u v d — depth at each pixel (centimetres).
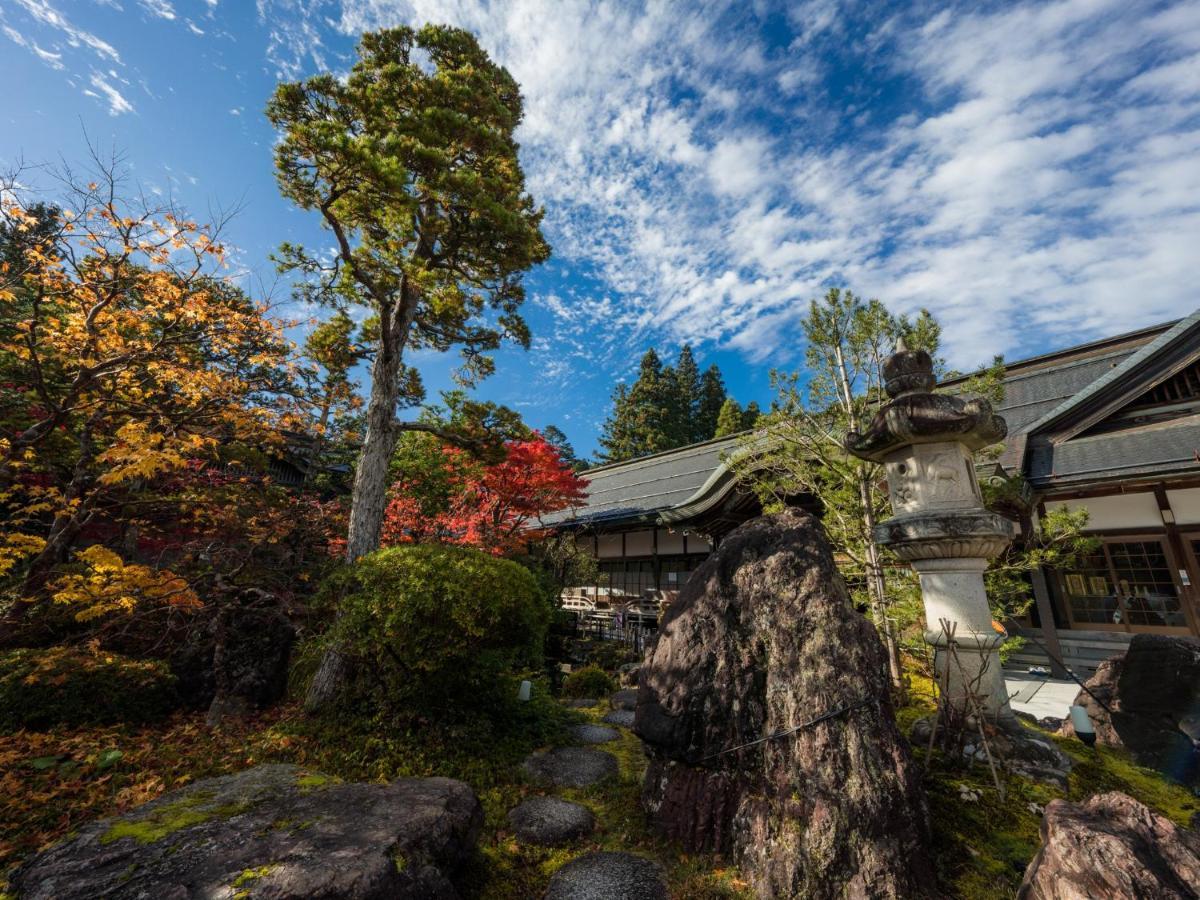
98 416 728
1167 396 952
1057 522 632
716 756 388
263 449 1169
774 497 804
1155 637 494
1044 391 1238
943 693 445
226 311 774
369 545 792
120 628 668
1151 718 466
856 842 300
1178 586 855
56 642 657
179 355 779
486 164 898
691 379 4797
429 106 808
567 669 1045
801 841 315
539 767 537
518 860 379
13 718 484
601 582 1633
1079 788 386
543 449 1281
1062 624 951
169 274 725
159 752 478
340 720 579
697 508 1345
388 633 536
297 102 730
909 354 504
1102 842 225
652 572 1700
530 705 695
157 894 223
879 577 652
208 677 646
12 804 368
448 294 790
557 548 1570
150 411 737
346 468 1808
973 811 356
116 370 714
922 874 296
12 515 711
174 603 597
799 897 299
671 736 412
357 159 672
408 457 1566
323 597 641
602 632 1288
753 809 354
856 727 333
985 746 388
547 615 683
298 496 1336
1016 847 324
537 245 1052
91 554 532
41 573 622
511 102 1070
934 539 440
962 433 457
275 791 341
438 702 595
